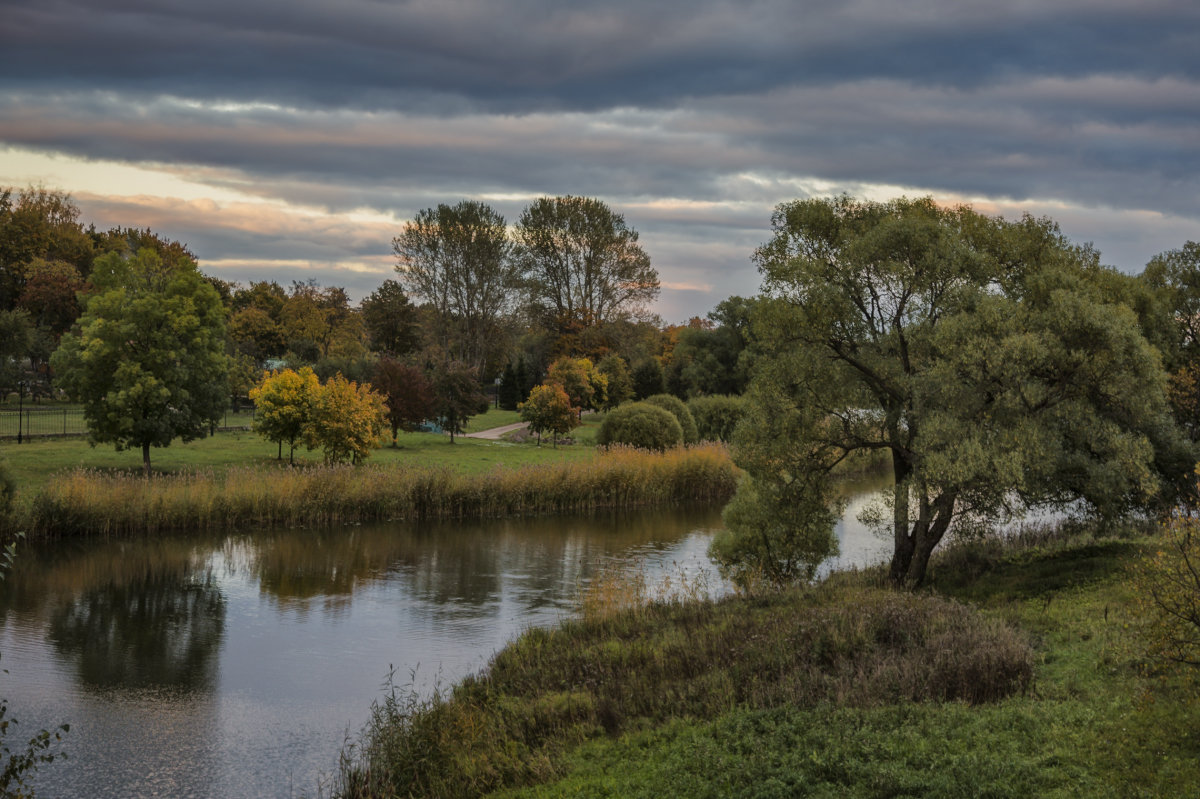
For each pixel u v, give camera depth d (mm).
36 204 99500
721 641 15664
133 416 36062
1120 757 9375
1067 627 15664
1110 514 21562
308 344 90625
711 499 44906
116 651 19406
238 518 33344
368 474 37531
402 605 23438
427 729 13039
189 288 38250
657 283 85625
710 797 9695
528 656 17266
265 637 20516
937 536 21656
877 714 11234
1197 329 29797
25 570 26406
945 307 21266
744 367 24516
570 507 41125
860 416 22391
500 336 88000
